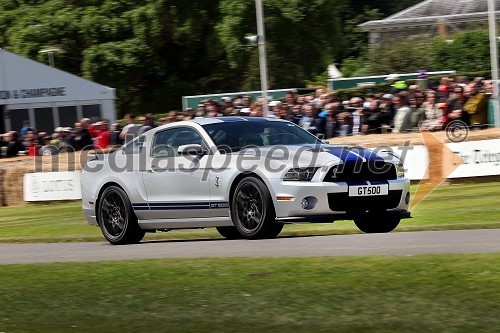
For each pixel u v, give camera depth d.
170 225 15.55
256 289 9.91
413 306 8.77
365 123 29.14
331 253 12.00
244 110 33.28
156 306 9.52
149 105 65.69
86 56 60.31
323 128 29.41
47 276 11.69
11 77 44.47
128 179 15.95
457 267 10.19
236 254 12.51
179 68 66.31
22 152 35.38
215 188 14.80
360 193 14.24
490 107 28.70
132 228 15.95
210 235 17.19
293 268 10.83
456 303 8.77
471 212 18.52
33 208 28.67
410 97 28.97
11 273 12.15
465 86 28.41
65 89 45.66
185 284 10.45
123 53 60.44
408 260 10.79
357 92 44.09
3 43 65.69
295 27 60.59
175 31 62.91
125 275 11.27
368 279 9.95
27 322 9.24
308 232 16.20
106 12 62.47
